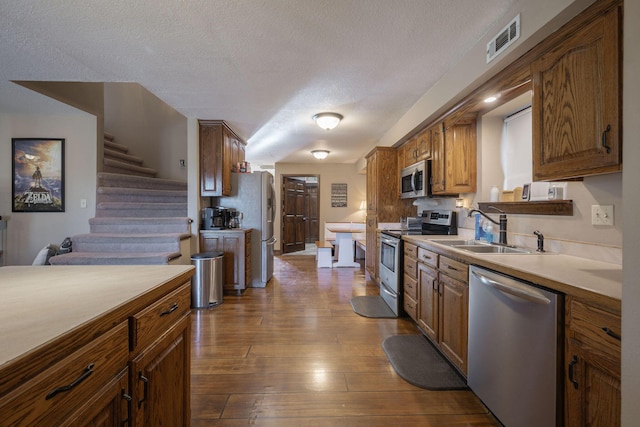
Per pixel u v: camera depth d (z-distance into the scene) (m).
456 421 1.61
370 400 1.78
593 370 1.02
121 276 1.24
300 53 2.25
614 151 1.19
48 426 0.63
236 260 3.99
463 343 1.88
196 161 3.91
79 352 0.72
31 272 1.31
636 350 0.81
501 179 2.63
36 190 3.80
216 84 2.81
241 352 2.37
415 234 3.33
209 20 1.85
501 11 1.77
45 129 3.83
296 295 3.94
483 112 2.61
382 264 3.79
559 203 1.80
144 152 5.39
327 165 7.63
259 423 1.58
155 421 1.06
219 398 1.79
